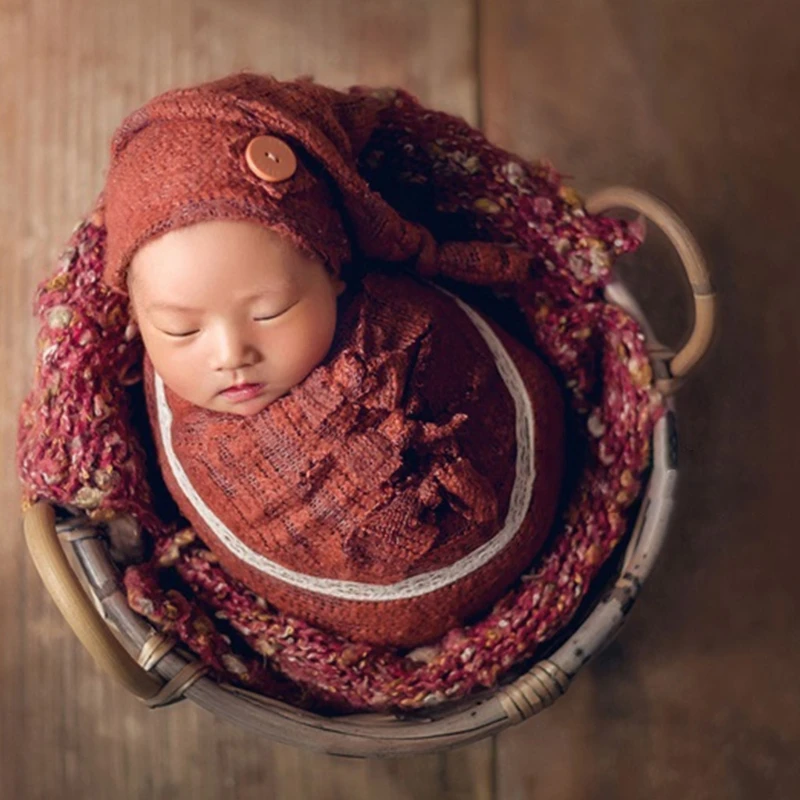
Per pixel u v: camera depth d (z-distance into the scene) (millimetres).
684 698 1068
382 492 686
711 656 1073
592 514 844
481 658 784
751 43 1127
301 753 1066
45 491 771
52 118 1115
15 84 1119
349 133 751
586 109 1128
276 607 800
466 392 756
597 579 849
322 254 650
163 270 624
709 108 1131
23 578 1080
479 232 879
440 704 799
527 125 1126
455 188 854
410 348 722
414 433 690
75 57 1121
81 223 795
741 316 1106
